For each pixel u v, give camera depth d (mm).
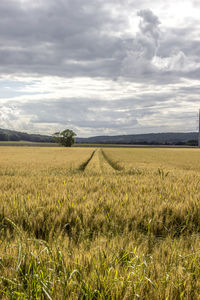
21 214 4793
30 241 3330
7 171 20250
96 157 54531
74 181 9984
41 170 21859
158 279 2371
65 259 2713
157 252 3139
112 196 6527
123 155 62969
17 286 2281
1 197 6410
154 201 6008
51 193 7047
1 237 3799
